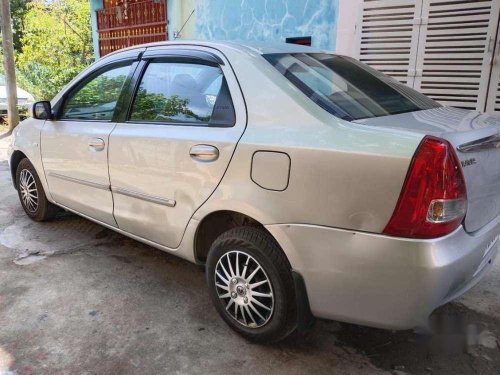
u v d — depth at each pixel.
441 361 2.46
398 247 1.92
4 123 11.48
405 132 2.00
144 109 3.08
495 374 2.35
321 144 2.10
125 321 2.80
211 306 2.98
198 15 8.11
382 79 2.99
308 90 2.40
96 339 2.62
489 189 2.21
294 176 2.16
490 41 4.75
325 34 6.23
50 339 2.62
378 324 2.08
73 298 3.06
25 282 3.27
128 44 10.02
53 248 3.86
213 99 2.65
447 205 1.91
